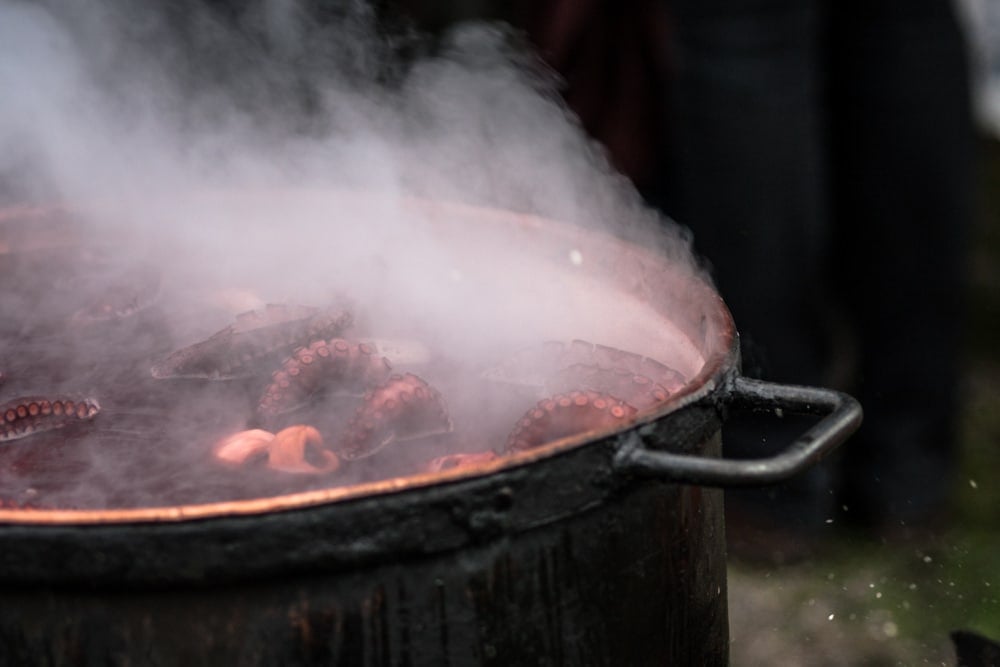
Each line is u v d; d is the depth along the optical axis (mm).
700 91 5625
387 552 2348
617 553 2629
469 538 2406
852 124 6098
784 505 6047
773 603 5609
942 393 6336
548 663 2564
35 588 2316
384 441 3053
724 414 2869
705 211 5789
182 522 2254
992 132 9625
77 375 3562
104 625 2330
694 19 5559
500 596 2475
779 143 5625
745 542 6070
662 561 2756
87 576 2287
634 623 2711
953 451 6504
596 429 2707
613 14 6223
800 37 5570
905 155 5988
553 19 6289
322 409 3320
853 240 6328
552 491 2475
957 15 5906
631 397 3152
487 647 2482
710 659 3043
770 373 5969
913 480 6320
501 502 2414
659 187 6418
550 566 2521
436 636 2436
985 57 9953
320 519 2293
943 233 6105
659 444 2617
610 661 2676
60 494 2836
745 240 5766
